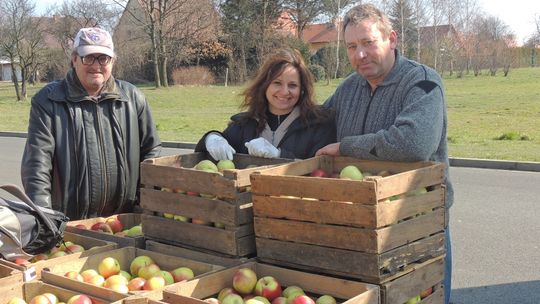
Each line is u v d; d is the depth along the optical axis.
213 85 51.38
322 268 3.17
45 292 3.45
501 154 13.24
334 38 62.53
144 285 3.42
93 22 50.16
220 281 3.30
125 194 4.80
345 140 3.62
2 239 3.68
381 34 3.56
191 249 3.66
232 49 52.59
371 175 3.58
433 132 3.36
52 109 4.50
